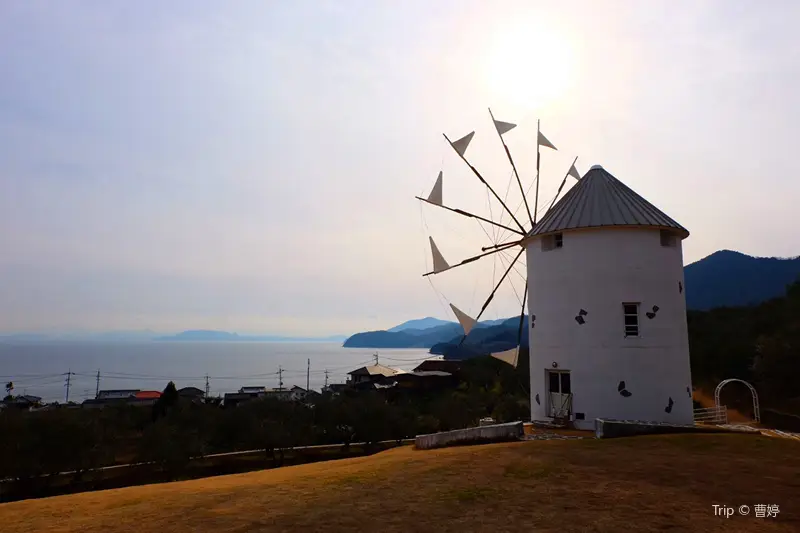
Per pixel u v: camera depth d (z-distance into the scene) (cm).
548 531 923
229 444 4722
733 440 1659
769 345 4394
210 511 1126
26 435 3584
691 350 5384
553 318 2389
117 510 1188
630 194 2483
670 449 1542
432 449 1909
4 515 1186
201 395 8462
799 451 1508
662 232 2378
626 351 2202
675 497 1093
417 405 6838
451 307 2745
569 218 2388
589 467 1355
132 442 4950
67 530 1049
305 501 1164
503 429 1992
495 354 2945
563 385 2361
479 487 1212
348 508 1092
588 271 2298
